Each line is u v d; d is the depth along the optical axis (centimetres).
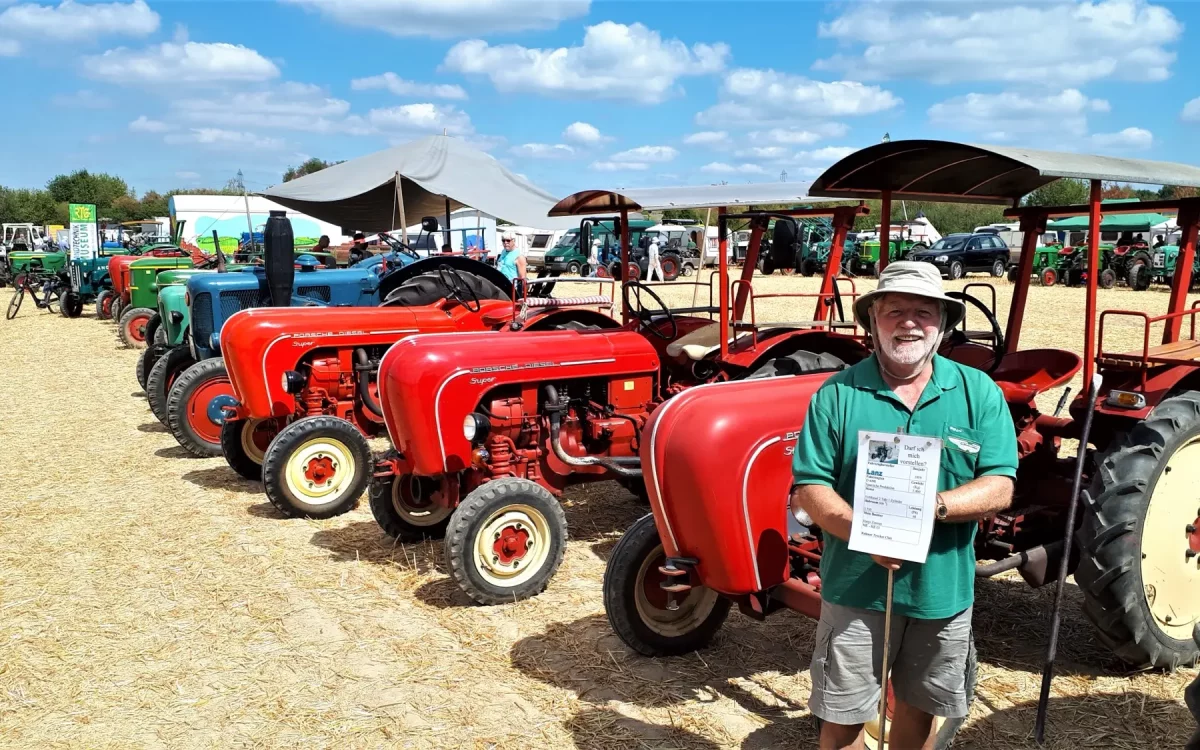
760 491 314
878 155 395
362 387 630
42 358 1277
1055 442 411
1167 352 375
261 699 345
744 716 328
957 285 2305
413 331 648
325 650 386
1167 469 341
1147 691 339
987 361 472
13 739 318
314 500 570
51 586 455
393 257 987
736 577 313
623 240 548
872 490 215
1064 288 2239
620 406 505
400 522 517
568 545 519
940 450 209
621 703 339
